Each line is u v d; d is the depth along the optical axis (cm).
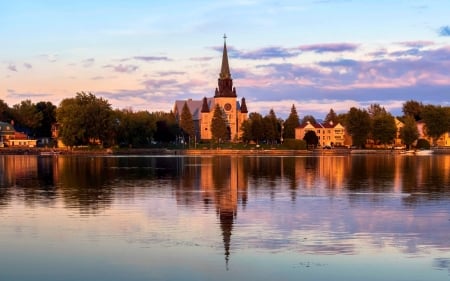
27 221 4109
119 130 19712
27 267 2931
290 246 3322
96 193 5916
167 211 4591
